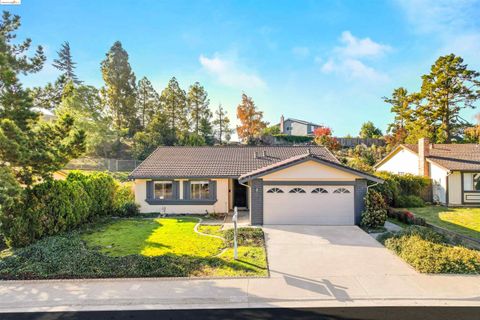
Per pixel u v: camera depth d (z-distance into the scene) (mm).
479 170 21828
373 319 6629
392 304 7332
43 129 13156
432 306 7215
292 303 7414
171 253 11180
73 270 9148
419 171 25344
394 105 47312
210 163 20906
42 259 10016
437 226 15594
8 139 10125
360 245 12156
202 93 49906
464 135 37844
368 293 7879
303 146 24406
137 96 49438
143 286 8312
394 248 11297
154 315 6867
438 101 37031
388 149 40906
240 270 9414
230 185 20062
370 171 24125
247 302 7469
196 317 6770
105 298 7648
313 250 11531
